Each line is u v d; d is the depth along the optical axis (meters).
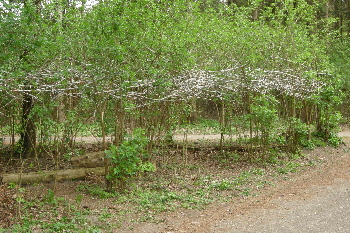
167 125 9.16
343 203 6.46
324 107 12.45
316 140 12.36
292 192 7.34
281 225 5.44
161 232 5.25
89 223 5.53
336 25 24.03
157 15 7.43
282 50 10.94
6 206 5.99
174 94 7.53
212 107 17.30
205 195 7.12
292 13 11.34
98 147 10.70
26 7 7.09
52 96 8.11
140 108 7.98
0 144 10.29
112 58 6.59
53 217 5.71
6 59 6.90
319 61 12.58
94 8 7.26
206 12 10.23
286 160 10.31
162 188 7.39
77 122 8.91
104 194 6.73
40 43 7.04
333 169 9.39
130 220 5.70
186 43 8.62
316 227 5.30
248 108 10.38
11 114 9.20
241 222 5.62
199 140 12.55
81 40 7.25
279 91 10.97
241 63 9.58
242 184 7.95
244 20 10.34
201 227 5.43
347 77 17.88
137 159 6.73
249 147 10.77
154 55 7.51
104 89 7.01
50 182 7.51
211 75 7.91
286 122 11.42
